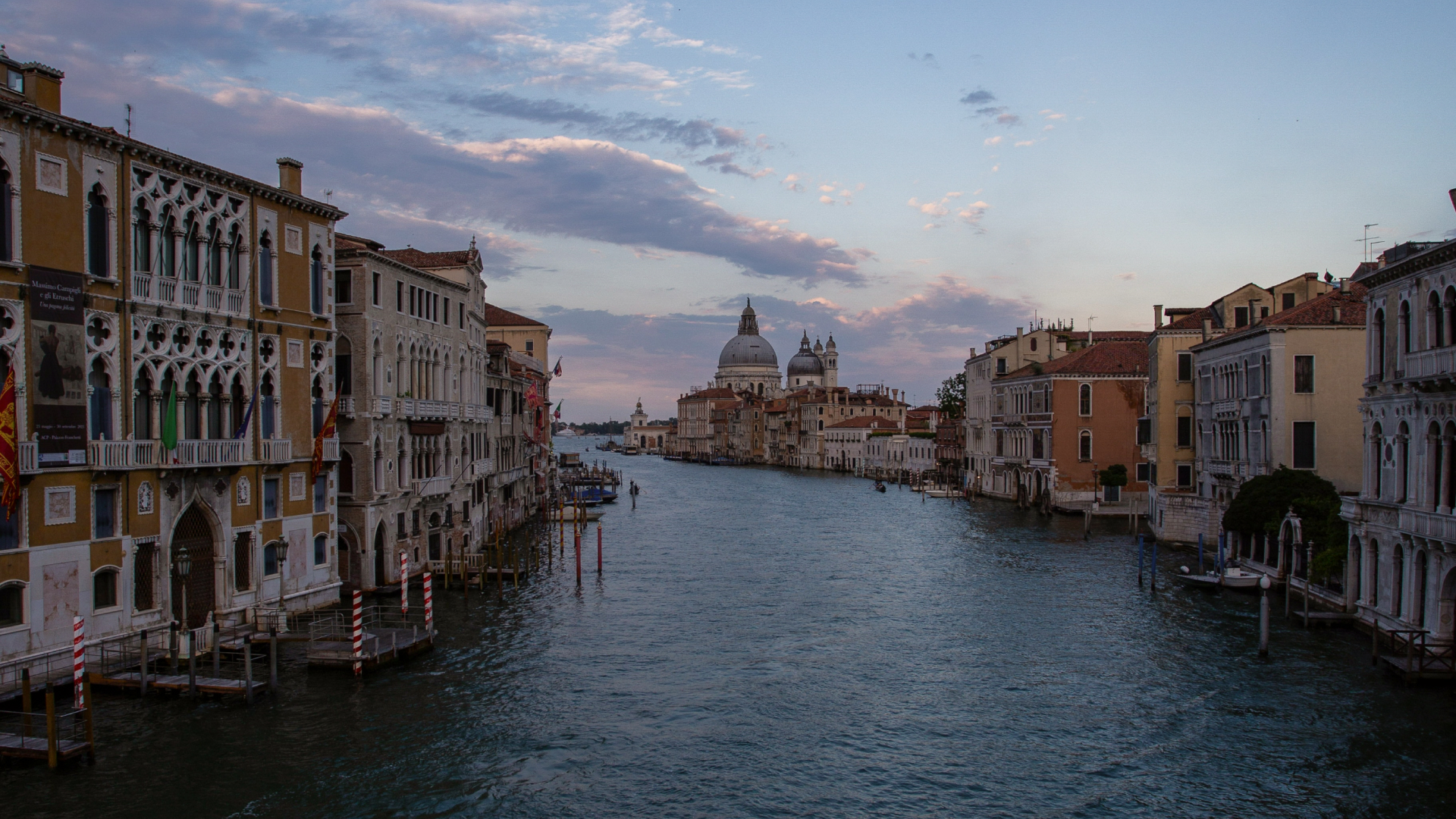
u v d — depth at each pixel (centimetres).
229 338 2970
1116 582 4438
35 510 2325
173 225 2773
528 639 3384
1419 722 2395
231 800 2002
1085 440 7325
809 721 2561
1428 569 2742
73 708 2344
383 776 2156
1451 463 2631
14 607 2297
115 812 1914
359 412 3747
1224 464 4856
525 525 6938
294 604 3256
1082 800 2067
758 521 7825
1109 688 2797
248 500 3031
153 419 2683
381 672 2875
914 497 10306
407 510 4131
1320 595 3616
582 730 2478
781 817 2000
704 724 2536
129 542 2584
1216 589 4081
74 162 2428
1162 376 5803
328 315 3475
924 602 4094
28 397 2302
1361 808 1986
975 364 9894
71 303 2408
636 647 3312
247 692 2531
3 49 2397
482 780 2155
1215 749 2306
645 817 1998
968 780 2175
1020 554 5459
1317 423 4188
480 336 5353
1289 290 5316
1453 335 2606
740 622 3719
